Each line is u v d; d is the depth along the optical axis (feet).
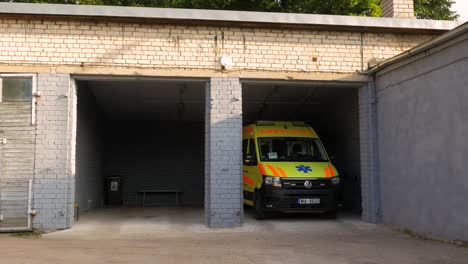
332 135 53.11
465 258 25.13
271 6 67.92
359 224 38.24
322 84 39.34
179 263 24.30
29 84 36.22
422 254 26.45
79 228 36.78
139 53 37.04
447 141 29.73
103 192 59.36
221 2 66.74
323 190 39.60
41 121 35.81
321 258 25.66
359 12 67.77
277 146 43.06
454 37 28.71
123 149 61.98
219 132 37.22
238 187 37.09
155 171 62.34
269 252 27.32
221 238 32.65
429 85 31.78
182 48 37.50
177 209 51.85
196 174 62.90
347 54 39.29
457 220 28.76
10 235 34.12
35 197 35.37
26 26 36.27
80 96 44.42
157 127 62.90
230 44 37.99
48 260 24.86
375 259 25.35
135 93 49.29
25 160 35.58
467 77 27.96
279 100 51.34
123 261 24.70
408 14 41.75
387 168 37.35
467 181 27.86
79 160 45.09
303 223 38.93
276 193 38.86
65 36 36.52
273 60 38.34
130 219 42.04
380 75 38.42
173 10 36.63
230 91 37.60
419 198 32.78
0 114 35.78
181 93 49.19
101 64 36.60
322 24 38.22
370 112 39.09
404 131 34.78
